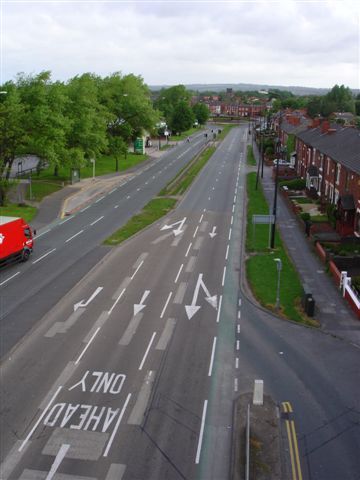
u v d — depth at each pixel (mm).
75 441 17531
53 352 23734
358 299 30078
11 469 16109
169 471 16281
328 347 25000
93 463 16484
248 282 33469
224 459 16906
